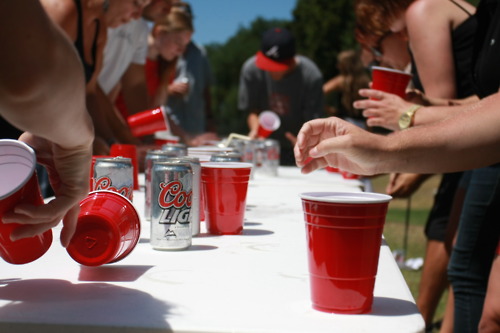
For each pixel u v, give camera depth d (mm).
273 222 1839
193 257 1343
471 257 2207
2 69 722
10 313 926
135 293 1050
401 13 2729
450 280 2293
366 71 5684
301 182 3080
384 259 1341
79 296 1027
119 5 2850
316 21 25812
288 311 964
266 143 3426
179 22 4453
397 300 1045
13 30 712
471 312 2213
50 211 959
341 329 879
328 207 943
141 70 4020
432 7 2500
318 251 960
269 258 1341
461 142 1186
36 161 1018
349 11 25547
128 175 1637
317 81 5531
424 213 9352
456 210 2697
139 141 3598
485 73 2061
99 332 874
